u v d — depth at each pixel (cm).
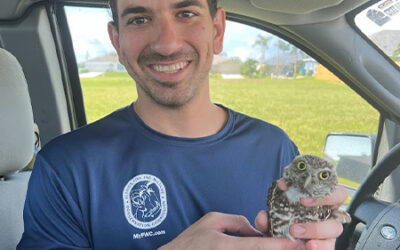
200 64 44
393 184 61
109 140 45
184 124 47
